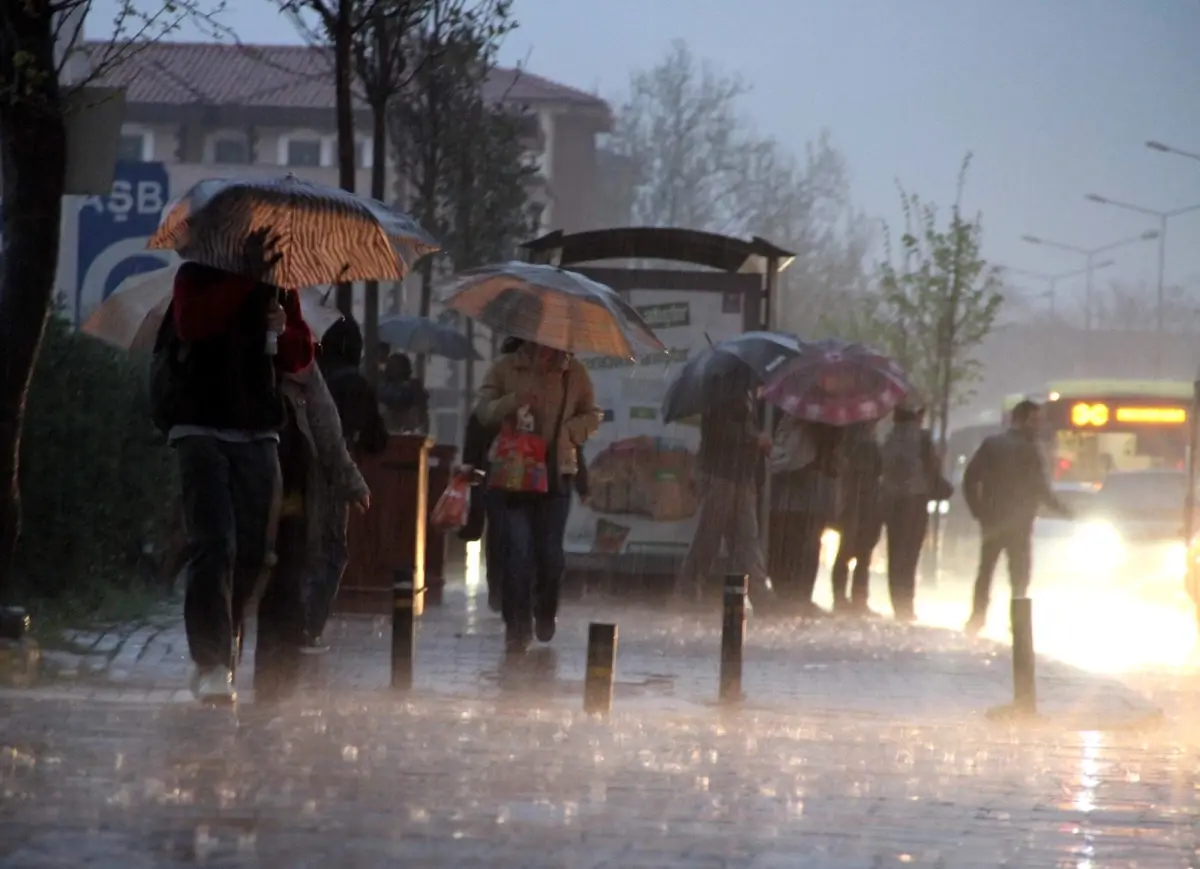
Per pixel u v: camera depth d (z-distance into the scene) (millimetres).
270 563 22594
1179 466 95500
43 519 38000
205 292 22000
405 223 25016
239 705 23094
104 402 40156
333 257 24031
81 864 13977
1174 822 17766
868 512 51219
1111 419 95812
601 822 16422
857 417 48062
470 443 38562
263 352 22266
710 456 47438
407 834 15539
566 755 20406
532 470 33625
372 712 23422
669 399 48188
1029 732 26391
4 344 29297
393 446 40250
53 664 29016
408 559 40438
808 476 48938
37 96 28688
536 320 34938
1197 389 68250
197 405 22078
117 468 40469
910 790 19141
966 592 72875
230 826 15578
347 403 31438
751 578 47406
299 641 23969
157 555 43500
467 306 35406
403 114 73812
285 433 23453
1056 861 15594
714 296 50844
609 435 50906
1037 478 49188
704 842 15742
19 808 16078
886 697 30766
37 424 37781
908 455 51031
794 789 18781
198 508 22047
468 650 34375
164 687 27156
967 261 92938
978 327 93250
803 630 43250
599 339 35219
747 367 47625
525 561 33656
